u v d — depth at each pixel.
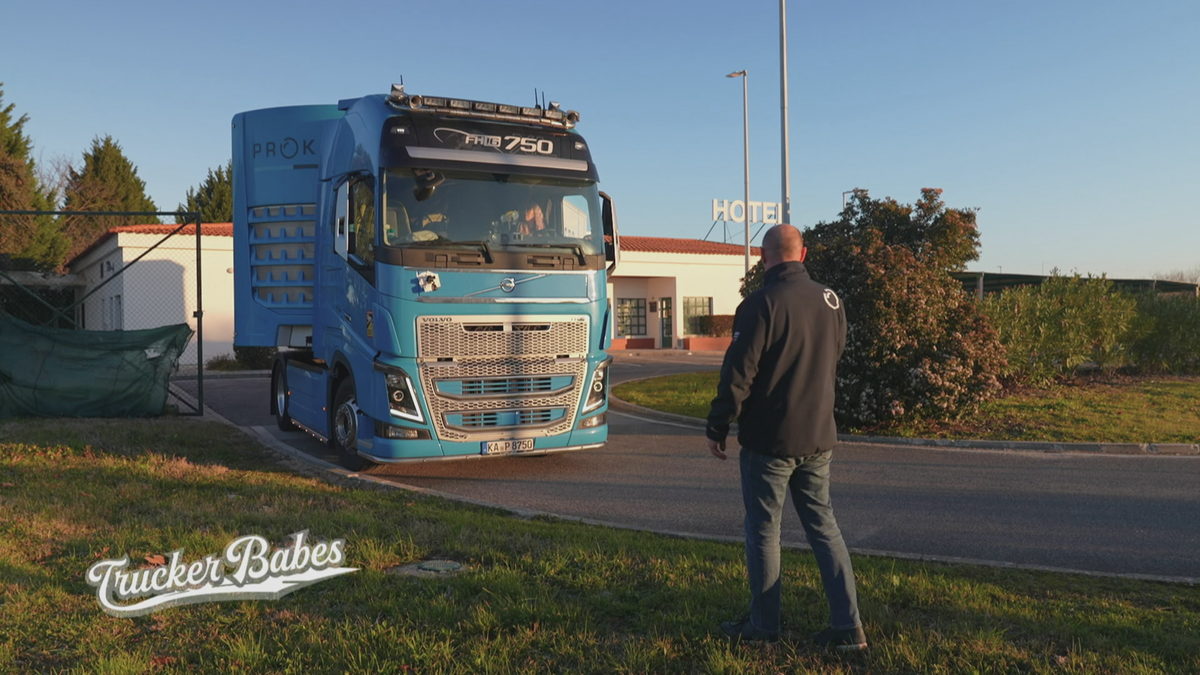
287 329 11.06
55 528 5.93
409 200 8.41
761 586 3.90
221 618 4.30
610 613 4.37
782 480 3.86
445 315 8.42
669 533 6.61
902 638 3.85
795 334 3.76
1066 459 10.37
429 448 8.46
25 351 12.62
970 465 9.98
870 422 12.47
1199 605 4.78
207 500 7.09
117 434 10.87
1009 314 15.98
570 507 7.66
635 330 37.94
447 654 3.74
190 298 26.16
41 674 3.65
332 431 9.89
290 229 10.83
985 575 5.46
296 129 10.77
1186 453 10.69
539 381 8.95
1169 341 18.59
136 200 52.78
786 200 18.59
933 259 14.12
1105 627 4.14
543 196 9.01
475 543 5.60
